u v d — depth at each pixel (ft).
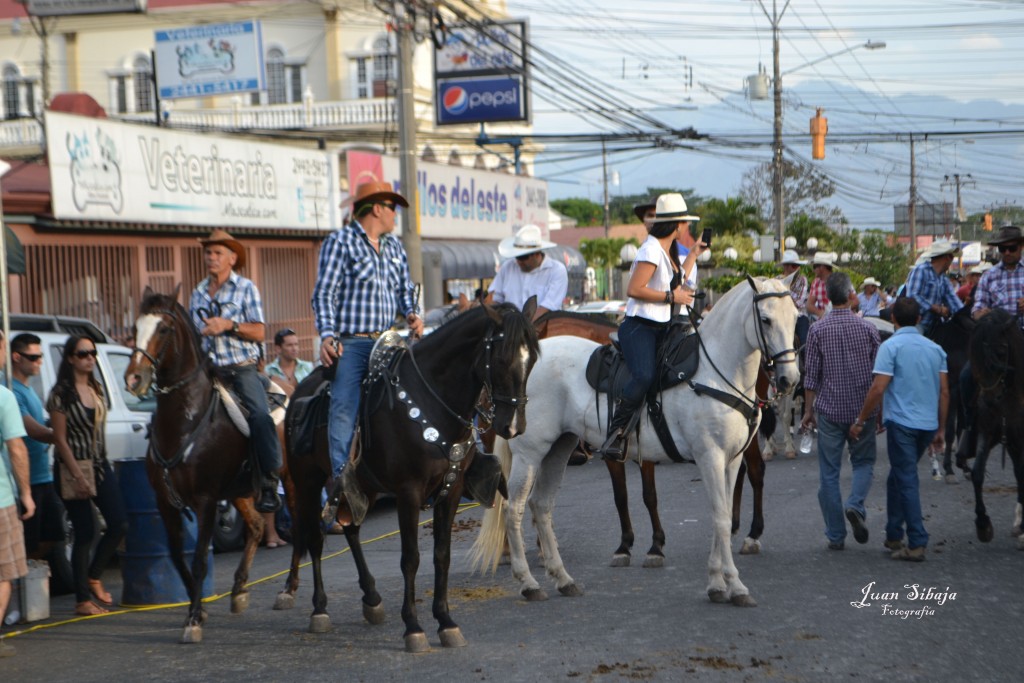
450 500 22.98
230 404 25.02
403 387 22.54
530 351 21.40
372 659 21.90
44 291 53.57
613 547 31.81
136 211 57.72
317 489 25.27
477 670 20.83
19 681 21.59
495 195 104.22
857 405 29.30
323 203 75.51
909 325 28.58
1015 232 35.53
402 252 25.27
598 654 21.45
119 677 21.50
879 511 35.19
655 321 26.12
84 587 27.43
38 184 54.70
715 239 140.15
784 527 33.32
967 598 24.59
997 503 36.01
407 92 63.10
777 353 24.39
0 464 23.29
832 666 20.20
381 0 63.62
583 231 234.58
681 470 47.01
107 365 33.40
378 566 32.04
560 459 27.58
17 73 154.30
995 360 29.22
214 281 26.55
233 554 36.47
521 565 26.40
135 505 28.43
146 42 151.43
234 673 21.42
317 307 23.56
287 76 147.84
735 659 20.80
